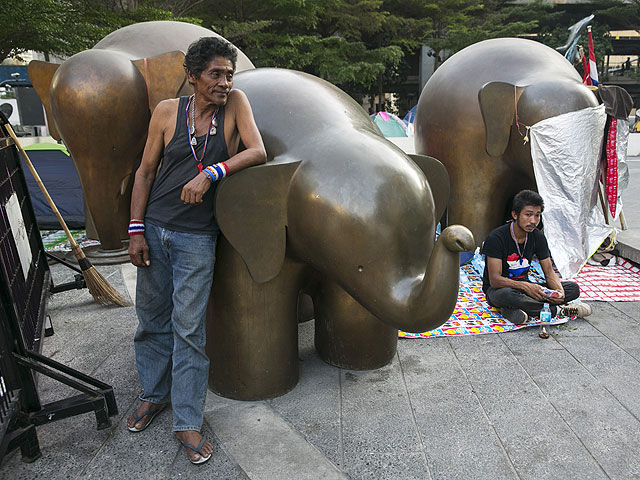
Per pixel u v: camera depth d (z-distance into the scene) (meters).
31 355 2.17
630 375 2.62
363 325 2.62
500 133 4.14
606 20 30.50
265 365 2.37
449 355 2.88
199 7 16.64
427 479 1.89
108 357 2.91
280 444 2.09
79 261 3.58
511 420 2.25
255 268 2.08
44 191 3.44
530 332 3.18
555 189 4.04
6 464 2.01
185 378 2.01
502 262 3.44
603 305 3.62
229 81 1.86
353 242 1.86
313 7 18.02
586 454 2.02
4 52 10.34
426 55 28.59
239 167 1.91
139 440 2.14
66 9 9.68
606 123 4.60
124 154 4.32
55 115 4.15
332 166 1.93
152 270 2.08
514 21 27.70
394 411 2.33
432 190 2.37
